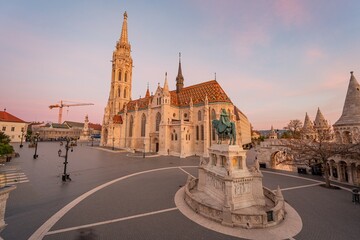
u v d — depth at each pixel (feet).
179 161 153.48
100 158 159.84
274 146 133.39
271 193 60.59
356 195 59.98
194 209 51.08
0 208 23.68
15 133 302.86
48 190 67.36
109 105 318.04
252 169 60.08
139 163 138.51
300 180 93.71
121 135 281.74
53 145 279.28
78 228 40.52
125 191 68.54
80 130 520.83
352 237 38.88
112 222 43.78
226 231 40.34
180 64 262.88
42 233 37.93
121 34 335.67
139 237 37.47
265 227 42.04
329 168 99.86
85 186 73.92
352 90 100.73
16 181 77.41
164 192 67.77
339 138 102.22
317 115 167.02
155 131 231.30
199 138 200.95
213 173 60.13
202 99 211.00
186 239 37.01
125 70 321.11
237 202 53.01
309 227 42.96
